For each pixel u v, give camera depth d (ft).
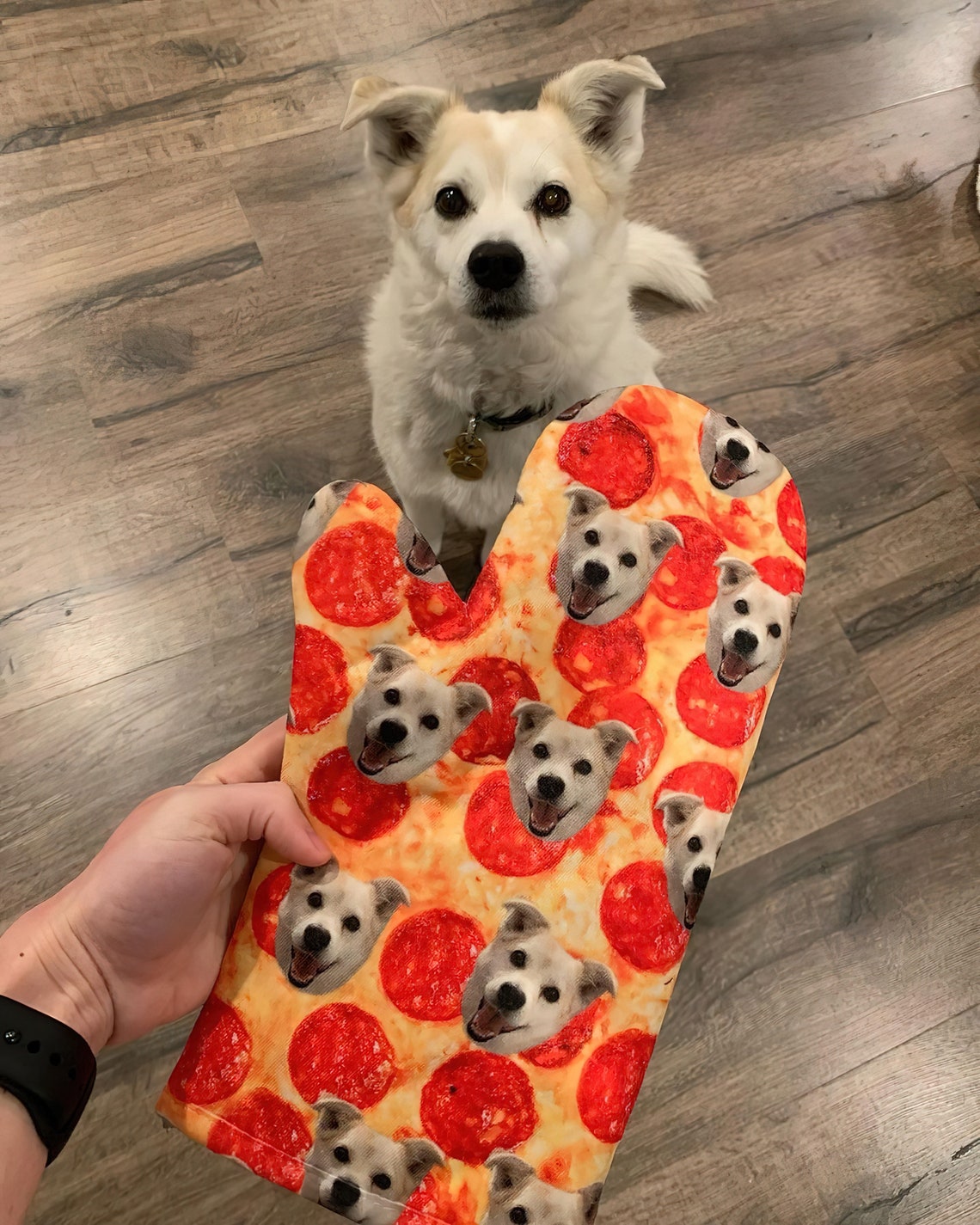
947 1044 4.31
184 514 4.82
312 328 5.16
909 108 5.94
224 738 4.51
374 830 2.55
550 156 3.57
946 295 5.58
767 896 4.45
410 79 5.64
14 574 4.67
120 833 2.70
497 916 2.48
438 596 2.58
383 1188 2.37
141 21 5.61
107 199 5.30
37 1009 2.55
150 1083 3.99
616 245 3.94
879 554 5.06
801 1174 4.08
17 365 5.00
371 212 5.37
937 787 4.69
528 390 4.02
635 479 2.67
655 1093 4.15
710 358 5.32
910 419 5.33
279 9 5.70
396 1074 2.42
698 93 5.79
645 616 2.63
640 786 2.55
